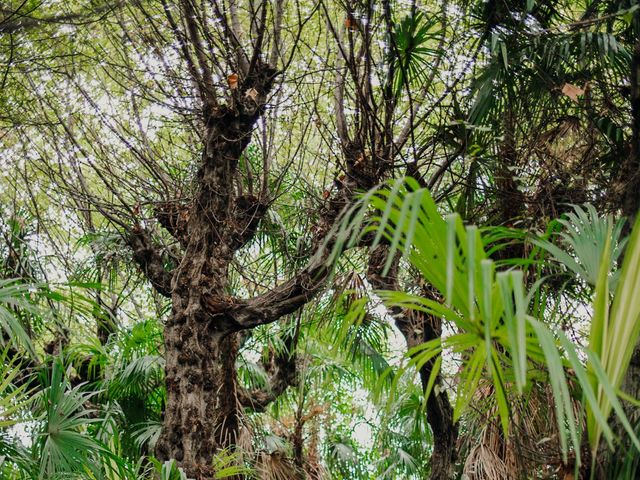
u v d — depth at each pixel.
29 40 7.20
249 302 5.81
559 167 5.93
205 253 5.80
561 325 5.02
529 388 3.64
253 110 6.01
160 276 6.25
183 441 5.32
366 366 8.21
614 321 2.94
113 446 4.95
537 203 5.93
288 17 7.18
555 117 6.17
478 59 6.20
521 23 6.08
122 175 7.35
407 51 6.10
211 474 5.36
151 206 7.35
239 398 8.17
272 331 8.39
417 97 6.28
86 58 7.44
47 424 4.46
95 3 7.03
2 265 7.49
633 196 4.66
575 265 3.43
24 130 7.32
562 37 5.91
